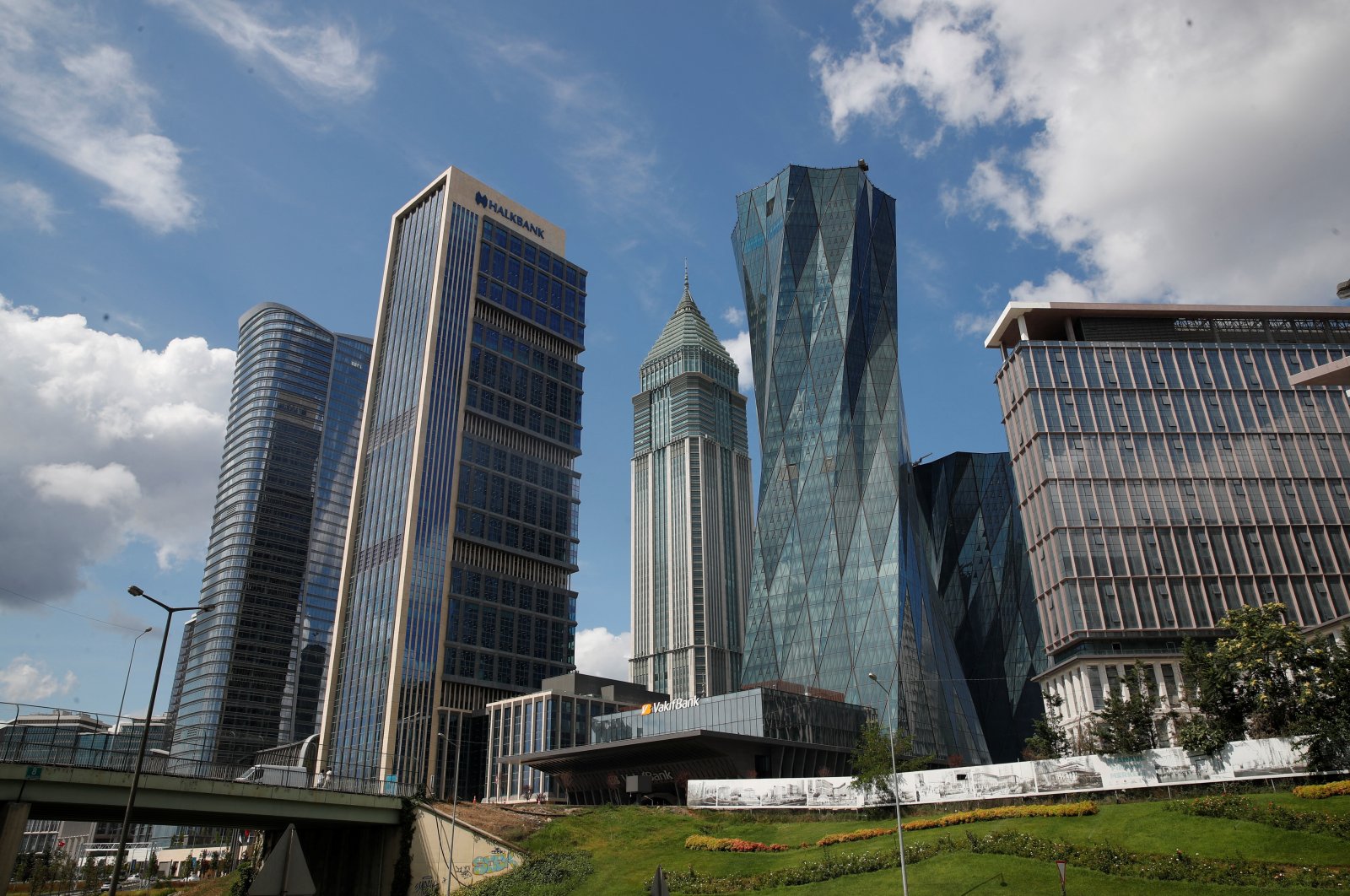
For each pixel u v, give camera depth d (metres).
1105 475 141.25
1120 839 53.62
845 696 166.88
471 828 77.25
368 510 197.12
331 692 182.75
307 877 18.12
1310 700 63.59
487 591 193.50
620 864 67.31
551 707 158.62
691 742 109.44
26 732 61.06
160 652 46.88
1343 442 145.00
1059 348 150.25
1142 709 74.88
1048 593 139.62
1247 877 45.69
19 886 139.62
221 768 71.88
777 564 186.38
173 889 116.12
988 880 50.34
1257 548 137.38
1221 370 149.50
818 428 191.62
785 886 56.72
